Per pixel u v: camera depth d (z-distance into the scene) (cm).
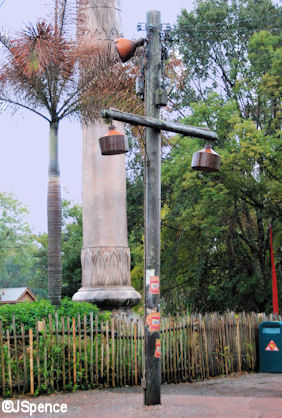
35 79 1442
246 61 3369
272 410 922
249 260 2877
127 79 1517
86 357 1130
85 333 1132
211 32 3341
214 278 2895
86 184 1777
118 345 1179
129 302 1698
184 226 2731
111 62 1512
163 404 980
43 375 1092
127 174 3334
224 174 2509
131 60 1519
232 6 3409
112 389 1134
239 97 2994
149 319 993
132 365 1189
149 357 982
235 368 1412
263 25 3325
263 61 2831
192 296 2886
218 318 1391
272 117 3100
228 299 2819
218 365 1364
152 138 1038
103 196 1752
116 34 1766
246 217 2995
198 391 1124
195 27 3130
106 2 1778
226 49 3447
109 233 1736
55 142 1471
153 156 1035
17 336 1062
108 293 1688
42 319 1102
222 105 2836
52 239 1410
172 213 2828
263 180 2544
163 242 2931
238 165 2519
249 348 1460
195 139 2689
